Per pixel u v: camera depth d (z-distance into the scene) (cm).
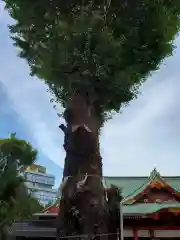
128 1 1030
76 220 908
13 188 1537
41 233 1622
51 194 5672
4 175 1530
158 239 2269
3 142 1603
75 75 998
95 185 941
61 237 912
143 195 2184
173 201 2169
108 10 1015
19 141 1645
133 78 1146
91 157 964
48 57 1039
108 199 997
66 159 977
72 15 1014
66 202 930
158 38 1103
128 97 1091
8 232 1498
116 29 1031
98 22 976
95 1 1006
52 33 1032
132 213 2084
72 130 980
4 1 1107
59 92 1125
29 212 1622
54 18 1030
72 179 943
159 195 2192
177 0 1126
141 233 2284
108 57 982
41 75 1098
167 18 1102
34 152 1664
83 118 984
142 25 1068
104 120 1108
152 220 2286
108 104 1080
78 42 980
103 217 927
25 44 1125
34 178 5591
